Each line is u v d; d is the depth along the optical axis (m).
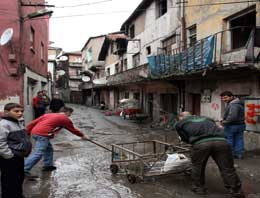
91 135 14.84
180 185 6.50
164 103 20.08
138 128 17.64
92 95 49.38
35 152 7.17
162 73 15.20
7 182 5.02
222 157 5.65
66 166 8.38
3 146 4.88
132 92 28.09
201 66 11.47
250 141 10.37
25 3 14.58
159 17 20.69
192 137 5.91
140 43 24.92
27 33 15.05
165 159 7.05
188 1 15.91
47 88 23.55
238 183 5.61
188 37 16.17
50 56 41.09
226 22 12.63
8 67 13.35
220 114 12.72
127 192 6.16
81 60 65.56
